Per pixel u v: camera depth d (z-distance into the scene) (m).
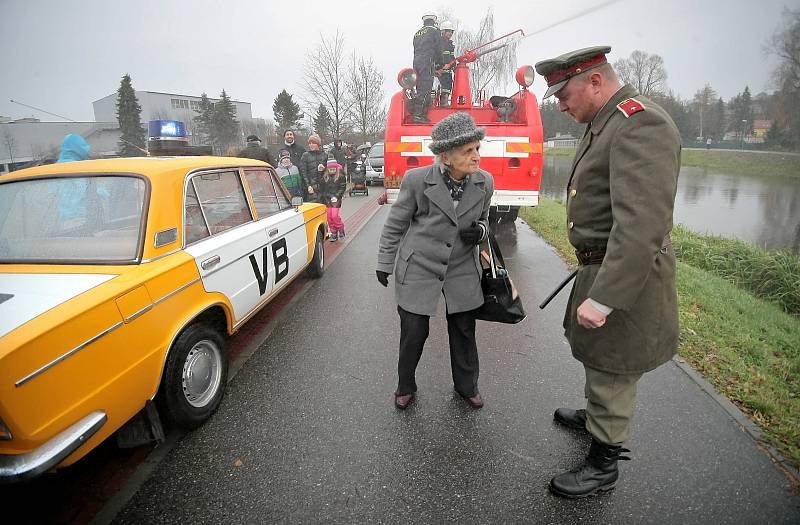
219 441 2.63
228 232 3.35
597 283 1.79
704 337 3.76
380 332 4.10
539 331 4.09
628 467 2.37
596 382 2.12
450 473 2.36
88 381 1.97
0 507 2.19
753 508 2.10
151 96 66.69
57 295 2.09
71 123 56.03
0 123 52.50
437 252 2.55
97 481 2.34
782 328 4.30
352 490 2.25
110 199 2.64
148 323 2.33
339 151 15.80
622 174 1.73
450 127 2.29
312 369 3.44
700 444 2.52
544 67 1.96
